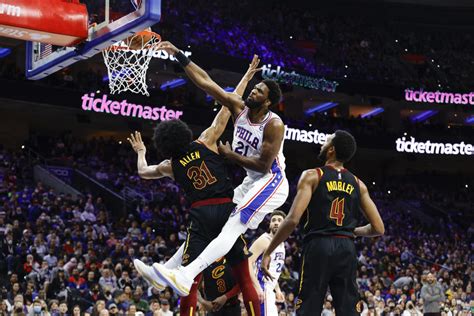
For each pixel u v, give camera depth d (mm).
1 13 6652
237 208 5004
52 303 12938
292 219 4824
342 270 4914
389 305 16031
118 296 13844
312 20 35125
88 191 23125
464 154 31812
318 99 33156
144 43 7668
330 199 4957
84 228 18734
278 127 5027
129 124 27625
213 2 30891
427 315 14805
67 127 28406
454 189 35000
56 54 7695
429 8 36594
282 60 29953
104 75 27391
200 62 26125
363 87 30734
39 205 19156
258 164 4977
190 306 5008
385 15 36875
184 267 4773
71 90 24000
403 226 29703
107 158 26438
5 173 22469
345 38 34750
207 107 26500
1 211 18859
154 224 20875
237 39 29297
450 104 33500
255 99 5020
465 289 22109
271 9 34188
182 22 27922
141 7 6617
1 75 23078
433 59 35469
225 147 5039
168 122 5172
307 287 4902
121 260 16609
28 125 27109
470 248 29094
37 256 15977
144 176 5664
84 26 7090
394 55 34969
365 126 31656
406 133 31500
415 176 35094
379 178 35375
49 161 24719
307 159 33188
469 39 37406
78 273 15242
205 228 5012
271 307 7082
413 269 21656
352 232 5012
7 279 15109
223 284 6129
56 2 6996
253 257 6980
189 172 5105
